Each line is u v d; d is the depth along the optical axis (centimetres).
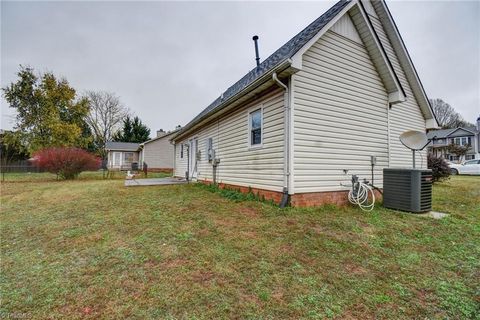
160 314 182
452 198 690
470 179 1344
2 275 243
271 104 557
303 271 250
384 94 682
